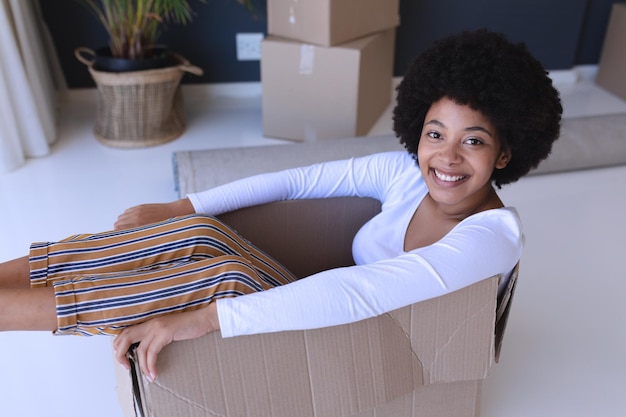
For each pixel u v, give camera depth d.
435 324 1.07
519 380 1.52
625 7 3.30
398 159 1.32
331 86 2.60
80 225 2.11
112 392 1.48
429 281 1.00
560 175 2.53
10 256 1.93
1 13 2.31
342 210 1.41
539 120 1.03
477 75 0.99
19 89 2.45
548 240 2.07
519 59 1.01
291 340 1.00
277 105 2.74
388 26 2.82
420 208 1.25
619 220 2.22
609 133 2.56
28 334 1.67
